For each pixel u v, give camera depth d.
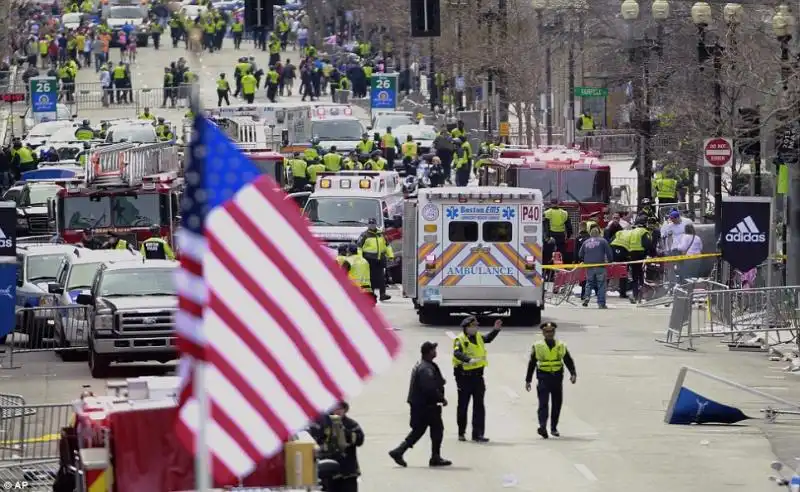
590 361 110.88
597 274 144.38
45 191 185.38
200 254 34.16
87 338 110.12
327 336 36.06
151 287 104.81
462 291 125.81
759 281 138.25
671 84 175.75
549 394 84.62
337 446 60.44
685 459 78.06
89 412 48.28
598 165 174.12
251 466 35.69
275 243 35.75
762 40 144.62
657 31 175.00
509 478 72.44
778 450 80.75
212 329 35.50
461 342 82.50
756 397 96.38
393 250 160.25
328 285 35.97
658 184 187.75
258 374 35.72
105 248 136.38
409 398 76.50
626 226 165.38
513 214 125.56
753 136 143.38
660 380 103.00
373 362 36.25
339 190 152.88
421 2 115.81
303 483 46.06
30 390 97.69
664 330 127.31
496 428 86.88
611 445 81.81
